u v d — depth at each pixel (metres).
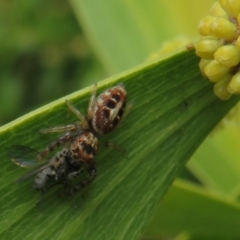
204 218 0.13
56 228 0.11
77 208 0.12
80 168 0.12
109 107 0.11
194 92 0.12
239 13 0.11
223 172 0.13
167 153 0.12
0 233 0.11
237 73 0.11
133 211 0.12
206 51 0.11
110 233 0.12
